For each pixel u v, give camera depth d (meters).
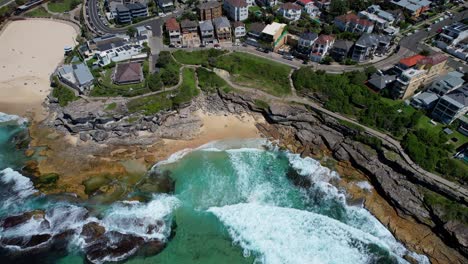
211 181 80.00
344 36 108.12
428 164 75.25
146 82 98.31
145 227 70.69
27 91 104.31
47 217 72.12
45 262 66.12
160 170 82.19
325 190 77.94
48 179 79.81
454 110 80.31
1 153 86.75
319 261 65.38
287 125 92.12
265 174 81.62
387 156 79.00
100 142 88.50
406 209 71.69
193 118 94.00
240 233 70.00
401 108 88.31
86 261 66.12
